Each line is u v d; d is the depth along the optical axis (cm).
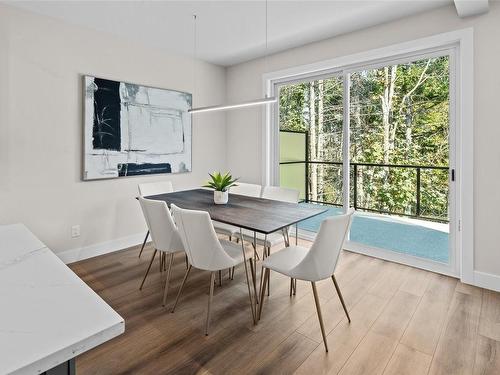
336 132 383
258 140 448
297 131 420
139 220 391
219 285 277
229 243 258
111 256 350
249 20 313
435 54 300
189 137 435
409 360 178
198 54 420
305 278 192
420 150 319
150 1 274
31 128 299
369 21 316
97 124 341
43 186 310
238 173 477
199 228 201
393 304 243
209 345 192
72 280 85
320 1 274
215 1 274
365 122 357
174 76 414
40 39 300
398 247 342
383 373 168
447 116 298
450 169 295
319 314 190
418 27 298
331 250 190
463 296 255
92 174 341
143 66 381
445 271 299
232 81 474
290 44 382
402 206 337
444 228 309
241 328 210
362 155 363
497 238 264
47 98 307
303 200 419
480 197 270
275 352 185
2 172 286
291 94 423
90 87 333
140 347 189
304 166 416
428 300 249
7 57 282
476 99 267
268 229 203
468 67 270
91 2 276
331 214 396
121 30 338
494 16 256
